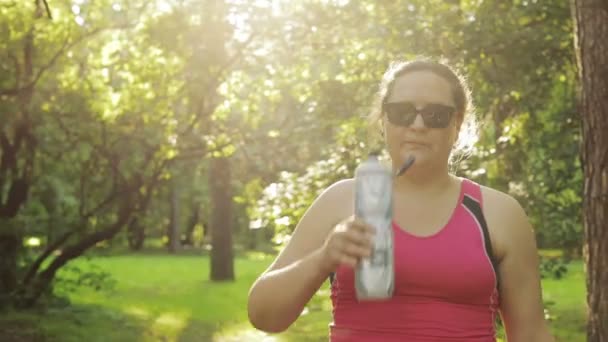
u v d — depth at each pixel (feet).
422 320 8.11
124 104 52.60
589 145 23.84
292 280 7.87
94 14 50.60
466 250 8.25
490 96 41.16
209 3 49.60
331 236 7.47
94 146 52.19
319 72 49.29
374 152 7.41
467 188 8.61
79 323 48.49
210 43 50.37
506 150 44.91
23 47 48.44
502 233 8.46
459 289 8.16
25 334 44.04
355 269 7.30
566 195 47.47
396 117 8.45
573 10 24.43
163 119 53.06
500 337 28.96
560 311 55.11
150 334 46.80
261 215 46.39
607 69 23.58
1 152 53.98
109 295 64.23
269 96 53.83
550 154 46.44
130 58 52.47
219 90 53.67
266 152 57.26
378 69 43.70
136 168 52.26
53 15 48.96
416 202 8.44
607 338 23.31
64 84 51.90
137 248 171.94
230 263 89.10
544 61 42.09
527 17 43.52
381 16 44.50
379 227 7.22
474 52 40.34
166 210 179.52
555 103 46.29
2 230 49.24
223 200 89.15
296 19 48.98
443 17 40.98
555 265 47.11
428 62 8.66
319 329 47.62
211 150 53.93
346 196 8.73
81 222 51.98
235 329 49.73
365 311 8.23
